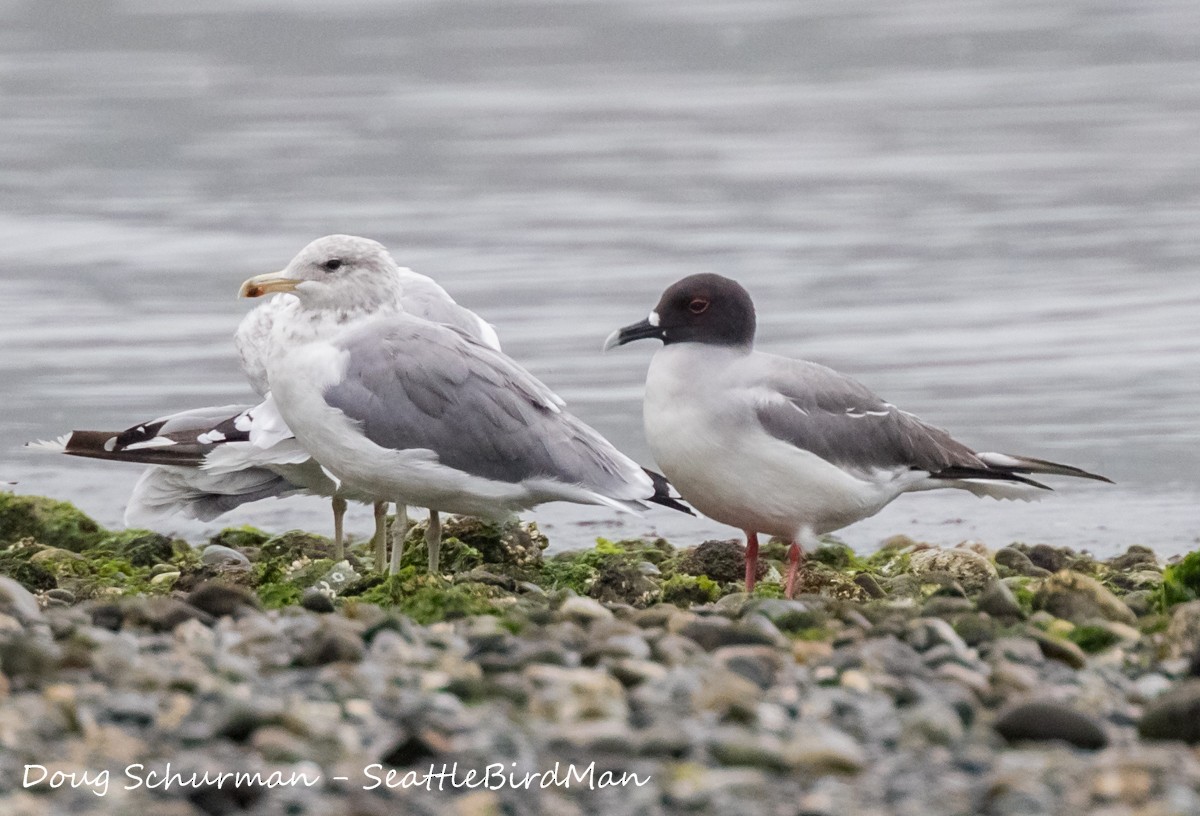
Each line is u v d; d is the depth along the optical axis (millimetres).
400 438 13227
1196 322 26391
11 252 31578
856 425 13141
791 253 31531
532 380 13633
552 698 8734
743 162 40406
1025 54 54688
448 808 7395
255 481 15320
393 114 46750
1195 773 7746
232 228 33719
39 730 8047
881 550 16438
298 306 13695
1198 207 34656
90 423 21859
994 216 34312
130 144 42094
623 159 41000
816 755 7832
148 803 7355
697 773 7738
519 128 45156
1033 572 14953
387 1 63719
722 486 13023
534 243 32344
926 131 43906
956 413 22125
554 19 61844
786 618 10938
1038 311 27250
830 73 52906
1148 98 47344
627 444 20875
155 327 26688
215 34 57469
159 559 15688
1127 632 10648
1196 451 20531
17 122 44469
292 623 10414
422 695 8766
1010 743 8328
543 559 15141
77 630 10023
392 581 12766
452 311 15547
